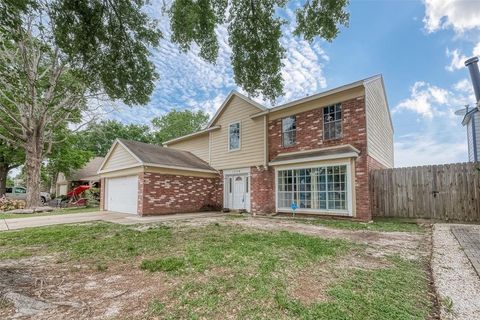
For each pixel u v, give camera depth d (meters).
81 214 12.17
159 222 9.16
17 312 2.46
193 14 6.21
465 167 8.20
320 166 10.34
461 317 2.37
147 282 3.30
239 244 5.30
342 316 2.41
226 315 2.44
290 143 11.84
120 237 6.24
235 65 7.75
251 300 2.75
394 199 9.38
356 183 9.43
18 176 32.94
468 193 8.09
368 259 4.32
